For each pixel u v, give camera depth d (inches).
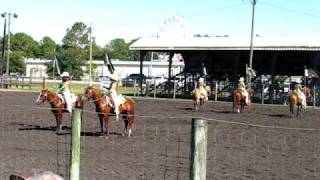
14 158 581.3
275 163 609.0
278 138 875.4
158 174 514.9
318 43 2284.7
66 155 605.3
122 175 506.9
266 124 1208.2
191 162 249.3
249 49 2337.6
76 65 4968.0
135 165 564.7
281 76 2532.0
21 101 1660.9
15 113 1200.8
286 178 519.5
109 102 852.0
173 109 1604.3
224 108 1729.8
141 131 934.4
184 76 2640.3
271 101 2121.1
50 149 656.4
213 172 539.5
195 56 2657.5
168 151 679.7
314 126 1190.9
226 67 2625.5
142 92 2456.9
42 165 536.7
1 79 2711.6
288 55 2492.6
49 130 900.0
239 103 1588.3
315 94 2073.1
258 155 669.3
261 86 2256.4
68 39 6820.9
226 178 510.0
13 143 713.6
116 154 642.2
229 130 985.5
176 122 1115.9
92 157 613.9
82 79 4640.8
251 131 978.7
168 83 2468.0
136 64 4931.1
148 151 676.1
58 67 2539.4
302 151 718.5
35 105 1492.4
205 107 1749.5
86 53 5885.8
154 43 2536.9
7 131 869.2
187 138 834.2
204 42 2503.7
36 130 894.4
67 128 938.7
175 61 4522.6
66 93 900.6
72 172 320.8
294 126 1179.9
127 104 866.1
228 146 751.1
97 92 867.4
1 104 1485.0
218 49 2405.3
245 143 792.9
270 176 527.5
